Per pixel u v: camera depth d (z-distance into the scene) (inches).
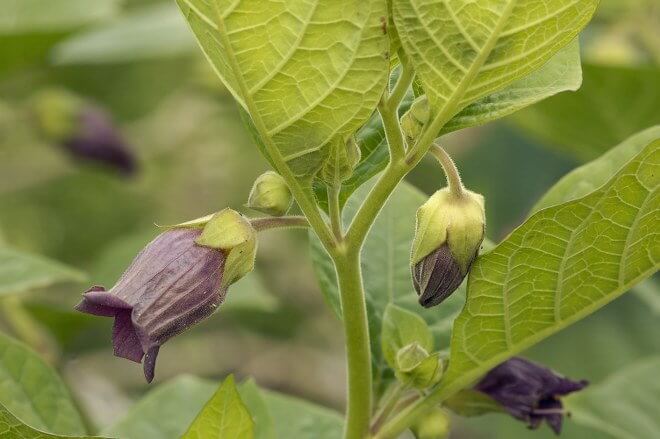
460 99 13.3
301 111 13.2
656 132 15.7
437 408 14.9
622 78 20.1
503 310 14.4
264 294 22.4
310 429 17.5
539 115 21.3
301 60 13.0
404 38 13.0
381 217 16.6
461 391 15.0
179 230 13.8
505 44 13.0
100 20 26.6
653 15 23.6
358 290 14.1
